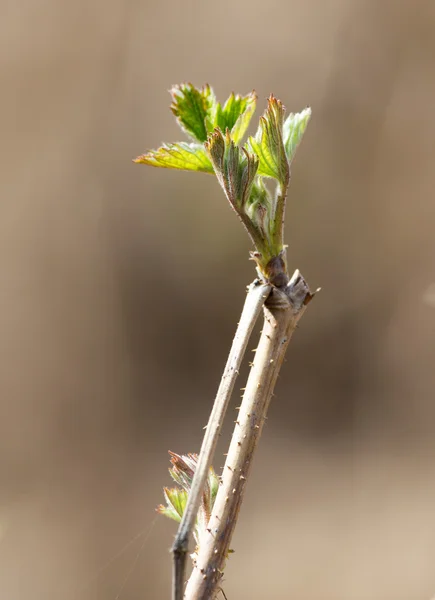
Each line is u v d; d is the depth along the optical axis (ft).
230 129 1.85
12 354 7.70
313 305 8.50
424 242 7.99
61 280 8.07
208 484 1.77
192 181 8.61
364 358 8.21
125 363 8.30
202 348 8.68
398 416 7.77
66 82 7.77
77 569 5.74
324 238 8.46
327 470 7.36
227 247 8.77
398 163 7.98
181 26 8.20
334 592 5.70
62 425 7.62
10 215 7.88
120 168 8.27
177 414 8.20
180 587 1.66
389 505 6.65
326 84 8.18
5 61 7.57
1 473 7.14
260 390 1.76
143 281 8.54
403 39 7.77
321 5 8.14
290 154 1.80
